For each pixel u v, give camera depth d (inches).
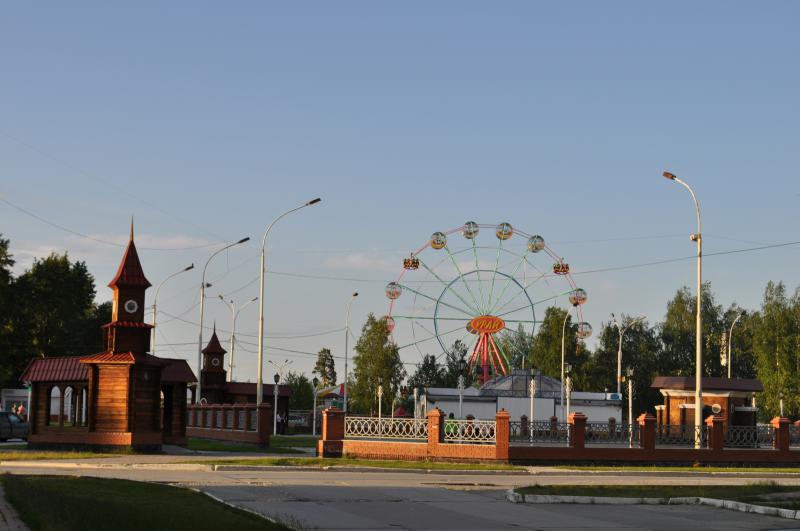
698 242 1788.9
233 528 637.3
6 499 695.7
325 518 760.3
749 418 2201.0
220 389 3284.9
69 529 568.7
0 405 3823.8
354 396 4175.7
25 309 4094.5
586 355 5078.7
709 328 5078.7
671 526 764.0
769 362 4062.5
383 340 4158.5
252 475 1194.0
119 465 1318.9
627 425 1654.8
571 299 3368.6
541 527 741.9
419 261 3390.7
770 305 4092.0
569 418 1578.5
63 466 1321.4
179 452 1705.2
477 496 989.2
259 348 2094.0
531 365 5206.7
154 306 3228.3
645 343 5064.0
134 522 632.4
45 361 1800.0
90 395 1679.4
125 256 1745.8
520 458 1529.3
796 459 1690.5
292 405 5482.3
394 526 724.0
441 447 1546.5
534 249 3334.2
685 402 2187.5
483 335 3326.8
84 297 4643.2
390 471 1354.6
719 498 969.5
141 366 1686.8
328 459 1505.9
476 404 3004.4
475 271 3339.1
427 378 6038.4
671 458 1621.6
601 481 1247.5
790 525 779.4
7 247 3951.8
